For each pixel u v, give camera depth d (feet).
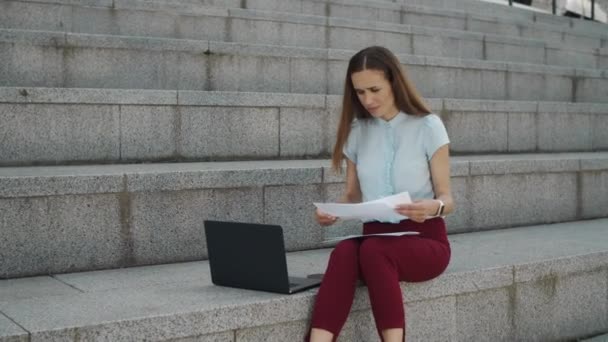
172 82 22.18
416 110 12.75
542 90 30.09
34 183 13.58
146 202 14.65
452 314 13.65
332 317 11.35
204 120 19.22
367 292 12.54
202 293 11.99
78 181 13.94
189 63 22.41
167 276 13.56
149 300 11.48
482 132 24.18
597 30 45.27
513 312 14.67
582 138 27.02
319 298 11.52
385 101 12.59
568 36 38.96
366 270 11.61
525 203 20.16
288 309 11.59
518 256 15.47
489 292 14.24
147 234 14.67
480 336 14.15
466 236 18.34
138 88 21.72
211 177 15.29
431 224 12.78
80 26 24.31
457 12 35.12
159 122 18.69
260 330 11.41
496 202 19.52
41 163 17.39
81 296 11.85
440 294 13.29
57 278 13.43
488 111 24.26
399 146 12.86
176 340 10.64
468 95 28.02
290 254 15.98
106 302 11.37
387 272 11.59
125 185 14.40
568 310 15.65
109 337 10.17
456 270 13.85
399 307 11.46
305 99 20.63
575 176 21.26
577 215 21.40
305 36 28.27
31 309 10.97
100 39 21.11
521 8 41.93
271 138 20.18
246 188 15.75
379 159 12.94
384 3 33.17
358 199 13.66
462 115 23.66
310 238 16.57
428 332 13.29
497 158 21.72
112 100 18.10
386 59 12.46
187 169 15.93
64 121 17.60
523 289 14.80
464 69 27.86
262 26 27.43
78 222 14.02
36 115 17.30
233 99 19.57
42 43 20.34
